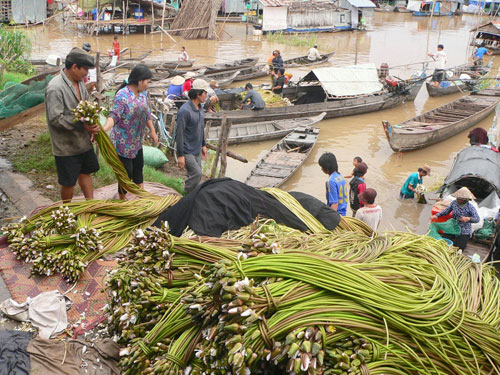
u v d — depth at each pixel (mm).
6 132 8461
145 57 27328
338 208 7223
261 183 11750
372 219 7043
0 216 5684
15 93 8352
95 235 4520
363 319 3166
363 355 3004
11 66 15484
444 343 3281
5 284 4199
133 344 3336
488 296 3861
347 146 15828
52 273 4332
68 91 4812
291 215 4742
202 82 7207
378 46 33969
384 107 19984
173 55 29484
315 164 14188
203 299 3184
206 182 4805
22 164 7094
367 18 41844
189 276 3646
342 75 19984
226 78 23109
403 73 26047
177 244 3752
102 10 35094
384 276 3566
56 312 3814
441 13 50094
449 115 17641
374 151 15438
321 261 3398
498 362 3330
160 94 17938
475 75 23297
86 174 5375
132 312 3414
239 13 44094
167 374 3076
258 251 3562
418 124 16453
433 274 3746
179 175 10117
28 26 34969
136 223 4988
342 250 4090
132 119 5480
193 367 3164
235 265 3330
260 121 16703
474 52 29250
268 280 3311
